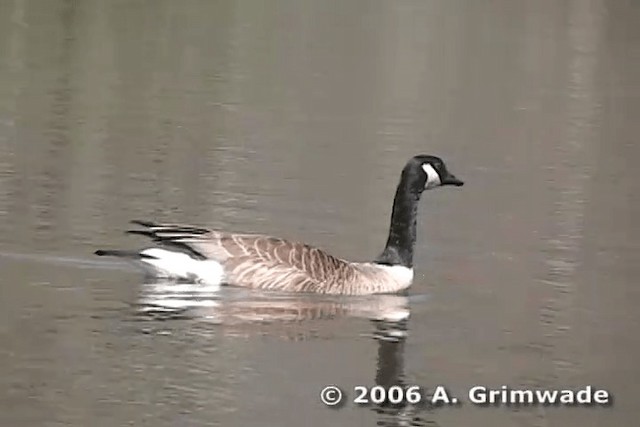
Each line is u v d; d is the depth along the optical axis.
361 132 30.36
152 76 35.78
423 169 18.59
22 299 16.75
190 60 38.66
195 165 25.77
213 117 30.86
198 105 32.25
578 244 21.55
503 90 37.78
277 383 14.59
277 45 42.69
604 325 17.33
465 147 29.48
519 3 58.38
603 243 21.66
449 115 33.34
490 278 19.34
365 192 24.28
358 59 41.38
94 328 15.86
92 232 20.20
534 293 18.62
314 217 22.22
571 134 31.83
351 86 36.66
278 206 22.83
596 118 34.12
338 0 54.97
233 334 15.98
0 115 29.44
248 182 24.55
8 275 17.72
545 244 21.44
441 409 14.37
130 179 24.20
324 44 43.72
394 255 18.45
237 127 29.89
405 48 44.31
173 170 25.20
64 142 27.12
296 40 44.06
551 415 14.41
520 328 17.03
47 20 43.72
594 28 52.19
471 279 19.25
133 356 15.06
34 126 28.52
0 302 16.61
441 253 20.67
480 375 15.28
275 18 48.66
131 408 13.70
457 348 16.14
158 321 16.25
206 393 14.17
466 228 22.30
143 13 46.84
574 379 15.33
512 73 40.97
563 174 27.20
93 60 37.53
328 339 16.09
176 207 22.31
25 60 36.81
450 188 25.45
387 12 52.75
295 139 29.03
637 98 37.59
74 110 30.59
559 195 25.19
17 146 26.45
